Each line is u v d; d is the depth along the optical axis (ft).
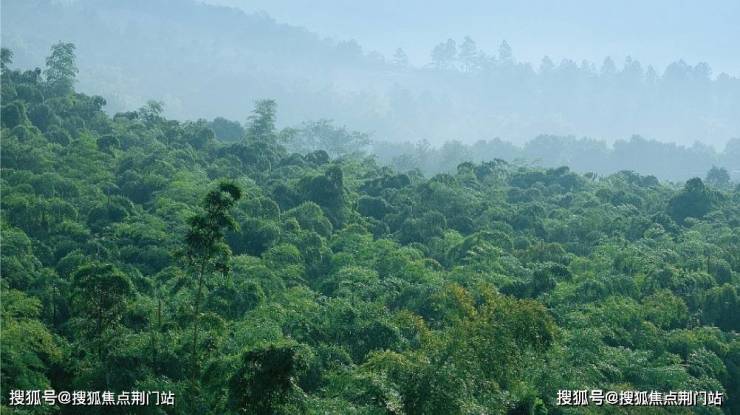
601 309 139.74
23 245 147.02
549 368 113.91
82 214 187.83
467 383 89.66
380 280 151.43
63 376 107.65
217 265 99.40
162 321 115.14
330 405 89.71
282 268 157.28
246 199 193.77
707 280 164.35
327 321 119.75
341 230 201.67
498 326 95.76
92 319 106.22
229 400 81.76
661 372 120.57
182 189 205.26
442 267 179.01
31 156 217.15
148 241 165.78
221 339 109.19
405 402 86.17
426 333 98.37
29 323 105.50
